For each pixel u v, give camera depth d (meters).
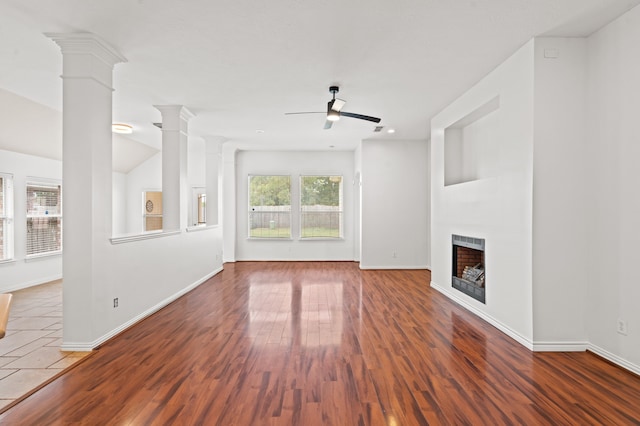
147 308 4.54
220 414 2.32
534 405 2.42
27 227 6.37
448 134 5.69
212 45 3.52
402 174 8.16
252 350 3.40
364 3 2.81
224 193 9.20
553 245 3.38
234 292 5.91
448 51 3.66
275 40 3.42
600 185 3.22
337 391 2.62
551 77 3.37
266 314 4.62
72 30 3.21
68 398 2.52
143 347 3.48
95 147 3.43
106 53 3.52
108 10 2.90
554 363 3.10
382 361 3.15
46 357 3.21
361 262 8.15
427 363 3.10
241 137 7.83
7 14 2.94
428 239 8.20
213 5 2.83
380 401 2.48
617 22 3.03
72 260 3.38
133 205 9.64
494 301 4.10
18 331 3.92
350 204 9.45
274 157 9.46
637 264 2.86
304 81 4.48
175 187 5.55
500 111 3.97
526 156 3.48
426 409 2.38
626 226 2.96
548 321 3.38
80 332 3.38
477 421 2.24
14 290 6.02
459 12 2.95
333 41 3.45
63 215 3.37
